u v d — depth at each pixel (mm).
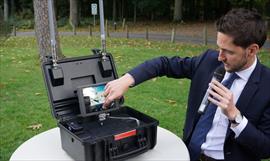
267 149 2045
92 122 2209
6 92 6625
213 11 27031
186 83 7117
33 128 4949
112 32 20219
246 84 2104
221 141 2158
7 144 4496
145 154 2150
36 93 6539
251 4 18781
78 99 2141
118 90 2137
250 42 1891
